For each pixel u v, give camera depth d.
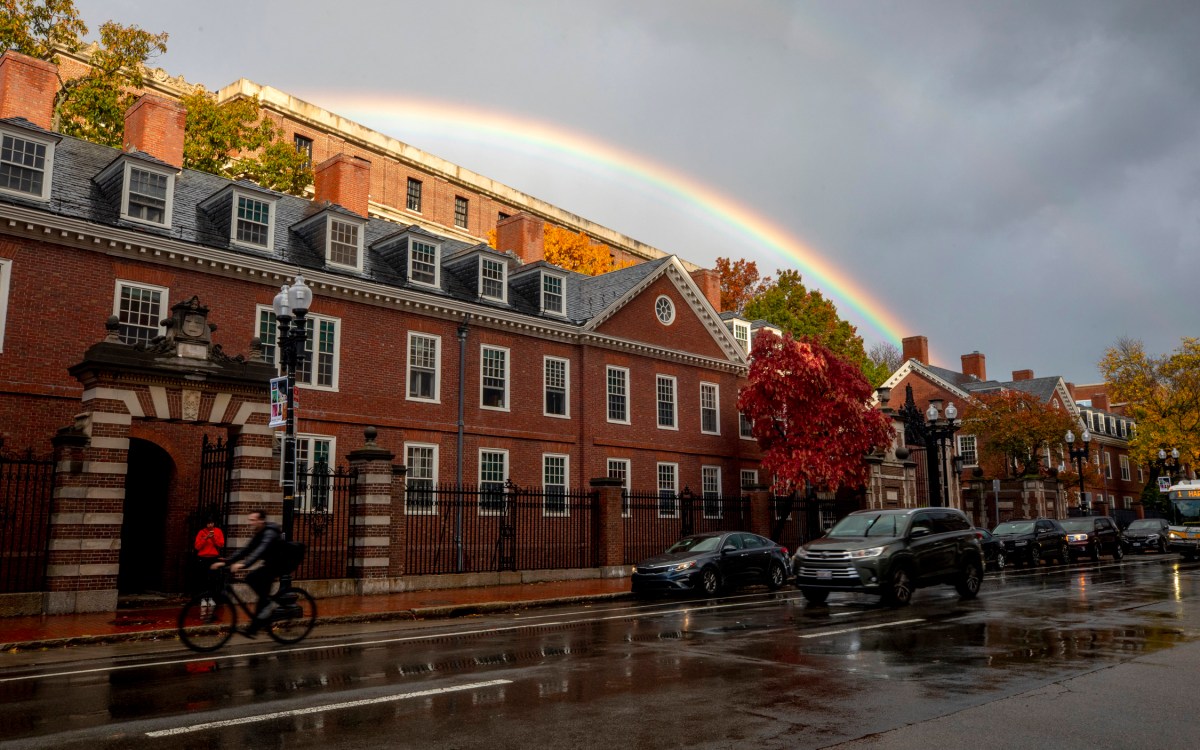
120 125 31.83
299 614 15.02
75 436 16.72
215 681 9.54
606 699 8.45
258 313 23.84
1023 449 50.09
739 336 41.72
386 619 16.92
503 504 24.67
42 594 16.17
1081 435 56.72
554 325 31.23
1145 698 8.57
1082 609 16.91
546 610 18.95
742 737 7.02
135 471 22.16
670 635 13.36
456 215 53.09
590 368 32.50
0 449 18.80
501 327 29.84
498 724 7.43
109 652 12.55
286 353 16.17
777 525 32.00
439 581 22.22
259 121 42.16
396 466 21.72
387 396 26.39
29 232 20.12
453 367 28.39
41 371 20.02
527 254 37.56
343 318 25.67
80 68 36.53
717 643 12.37
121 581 21.59
